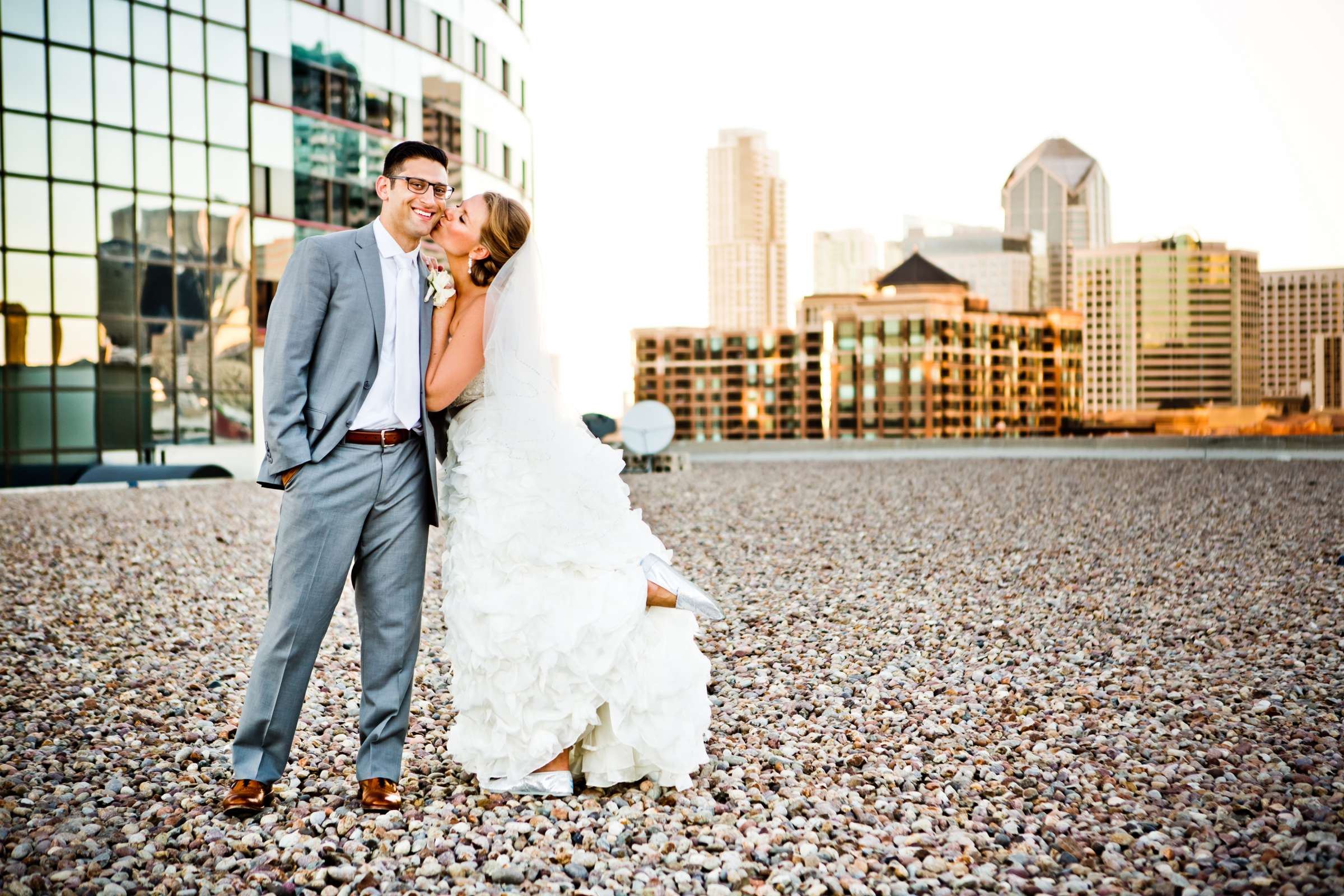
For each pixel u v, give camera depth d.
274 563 3.54
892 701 5.02
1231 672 5.48
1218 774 3.95
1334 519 12.20
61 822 3.52
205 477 23.55
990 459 30.69
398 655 3.61
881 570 9.02
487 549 3.58
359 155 29.52
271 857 3.18
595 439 3.88
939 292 181.62
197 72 24.42
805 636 6.44
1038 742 4.36
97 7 22.59
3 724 4.65
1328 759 4.07
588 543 3.62
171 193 24.02
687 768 3.67
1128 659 5.80
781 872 3.08
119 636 6.51
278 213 26.86
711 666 5.72
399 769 3.65
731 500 16.25
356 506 3.48
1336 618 6.72
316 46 27.91
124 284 23.25
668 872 3.10
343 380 3.45
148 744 4.42
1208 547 10.16
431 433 3.58
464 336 3.65
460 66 34.34
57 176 22.16
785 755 4.23
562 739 3.59
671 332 179.88
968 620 6.87
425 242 24.12
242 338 25.56
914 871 3.11
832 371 169.75
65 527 12.05
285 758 3.60
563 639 3.54
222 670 5.73
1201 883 3.03
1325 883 2.98
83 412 22.66
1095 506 14.50
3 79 21.34
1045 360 177.12
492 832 3.35
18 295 21.73
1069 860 3.20
